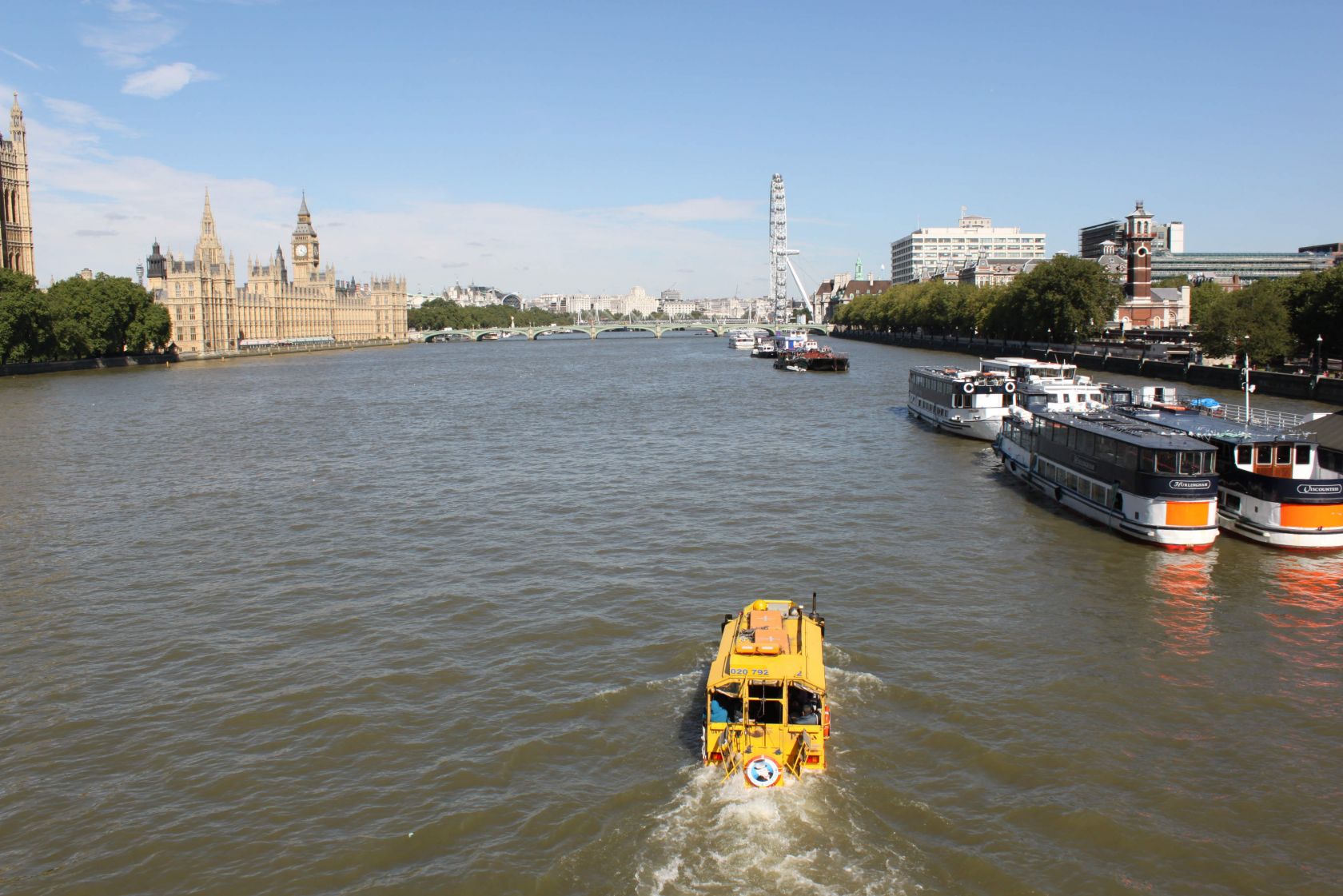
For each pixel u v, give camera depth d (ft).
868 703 126.72
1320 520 192.85
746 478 267.18
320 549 200.13
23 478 285.84
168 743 119.85
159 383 651.25
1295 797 106.73
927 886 93.15
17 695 133.28
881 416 406.41
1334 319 436.35
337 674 137.90
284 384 635.25
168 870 96.48
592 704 127.03
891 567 183.42
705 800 105.40
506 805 105.60
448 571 183.52
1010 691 130.52
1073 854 97.45
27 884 94.48
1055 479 238.07
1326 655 143.95
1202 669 138.41
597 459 303.48
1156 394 318.24
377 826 102.68
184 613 163.84
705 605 162.20
